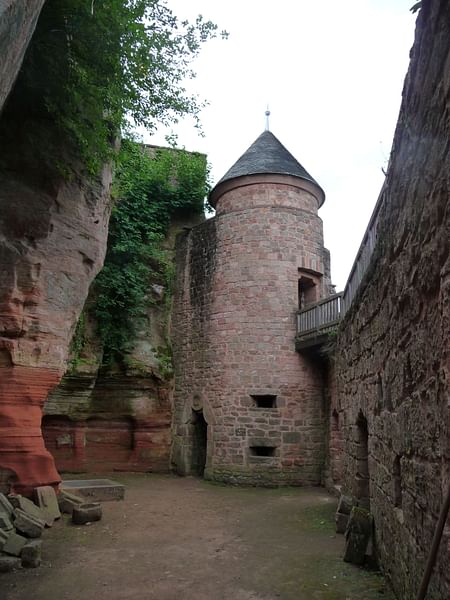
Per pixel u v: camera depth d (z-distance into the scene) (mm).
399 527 4301
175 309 16656
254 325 14461
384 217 4883
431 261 3014
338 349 9625
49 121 8008
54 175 8453
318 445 14047
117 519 8617
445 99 2715
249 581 5410
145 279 16281
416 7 3254
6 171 8070
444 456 2777
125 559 6230
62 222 9000
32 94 7305
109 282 15625
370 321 5922
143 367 15539
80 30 6449
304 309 14156
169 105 8188
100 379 15422
